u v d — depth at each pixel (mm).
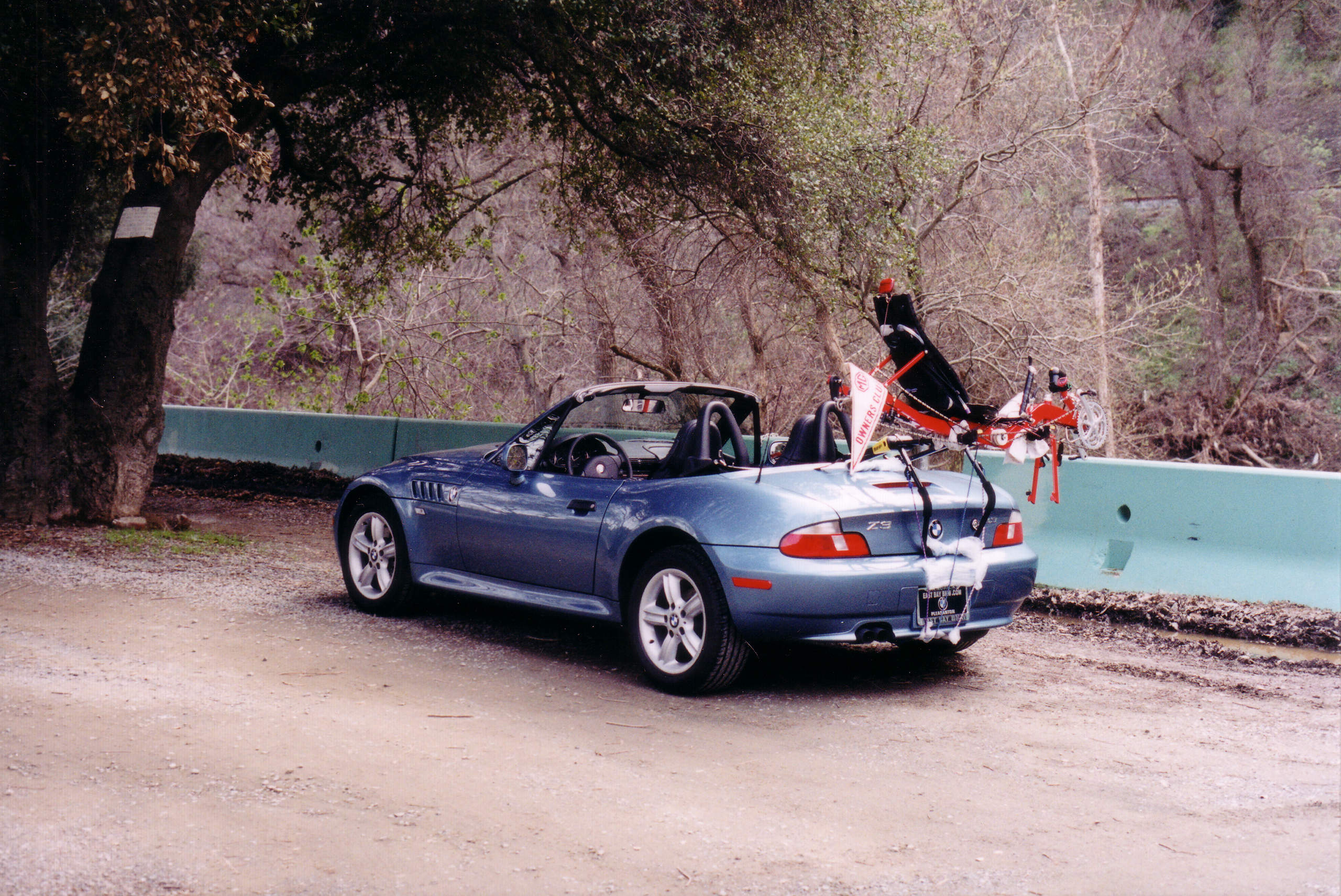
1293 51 28062
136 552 9227
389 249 15039
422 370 20797
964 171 16844
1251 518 7422
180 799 3902
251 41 9047
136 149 8773
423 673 5867
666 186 12469
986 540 5898
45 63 9820
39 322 10438
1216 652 6734
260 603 7508
